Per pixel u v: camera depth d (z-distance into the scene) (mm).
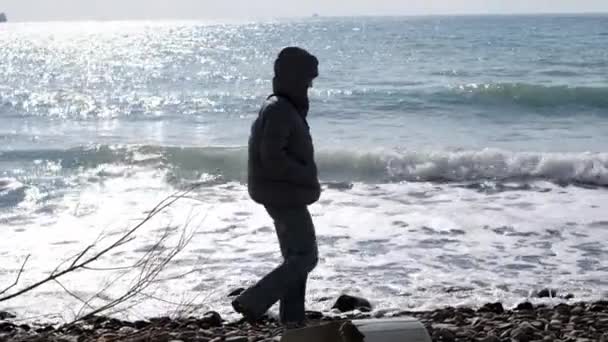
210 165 16047
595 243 9555
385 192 13289
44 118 25875
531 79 36625
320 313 6562
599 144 18828
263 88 36031
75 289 7617
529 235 10000
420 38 86875
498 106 25516
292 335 3266
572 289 7684
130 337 5379
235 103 28750
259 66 51250
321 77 39031
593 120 22797
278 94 5133
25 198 12945
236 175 15281
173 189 13781
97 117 26000
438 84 34250
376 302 7191
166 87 37219
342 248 9367
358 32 117000
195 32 143250
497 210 11625
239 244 9570
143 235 10047
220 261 8766
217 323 6309
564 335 5500
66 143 20281
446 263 8711
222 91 34406
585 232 10133
